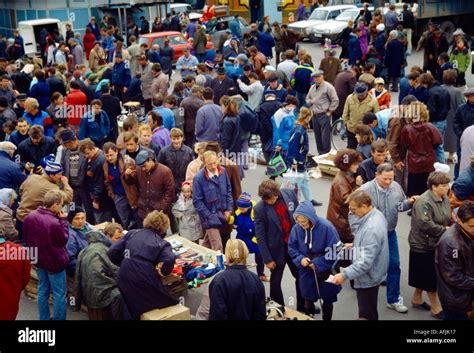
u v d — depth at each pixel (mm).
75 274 7324
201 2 40500
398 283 7727
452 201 8000
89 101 15828
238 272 6062
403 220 10586
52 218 7242
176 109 12758
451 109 12266
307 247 6980
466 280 6395
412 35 24938
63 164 9742
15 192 9047
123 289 6992
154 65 15250
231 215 8797
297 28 30234
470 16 25188
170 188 8922
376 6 30234
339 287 7039
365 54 21328
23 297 8672
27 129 11008
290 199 7484
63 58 24594
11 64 20125
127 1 31438
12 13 33688
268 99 12836
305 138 10602
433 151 9820
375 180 7539
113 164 9359
